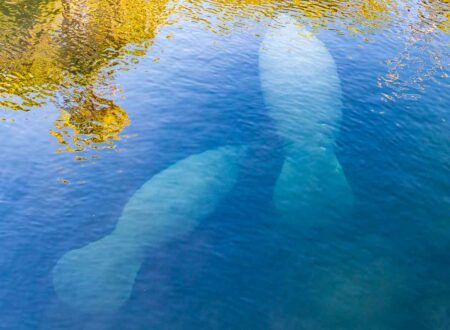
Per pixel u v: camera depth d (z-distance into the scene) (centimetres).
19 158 971
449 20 1827
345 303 692
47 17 1731
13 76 1315
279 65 1372
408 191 923
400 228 833
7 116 1117
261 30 1677
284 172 938
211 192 879
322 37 1628
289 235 802
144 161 975
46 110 1152
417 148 1049
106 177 927
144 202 840
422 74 1384
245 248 776
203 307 680
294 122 1099
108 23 1700
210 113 1148
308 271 741
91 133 1062
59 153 989
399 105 1208
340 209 858
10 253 753
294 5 1952
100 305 671
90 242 782
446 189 935
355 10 1902
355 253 776
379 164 992
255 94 1233
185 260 750
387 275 741
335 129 1089
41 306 670
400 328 659
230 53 1481
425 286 727
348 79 1331
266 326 656
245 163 970
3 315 657
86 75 1331
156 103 1187
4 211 834
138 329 646
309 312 677
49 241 781
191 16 1791
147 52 1480
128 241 770
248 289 710
